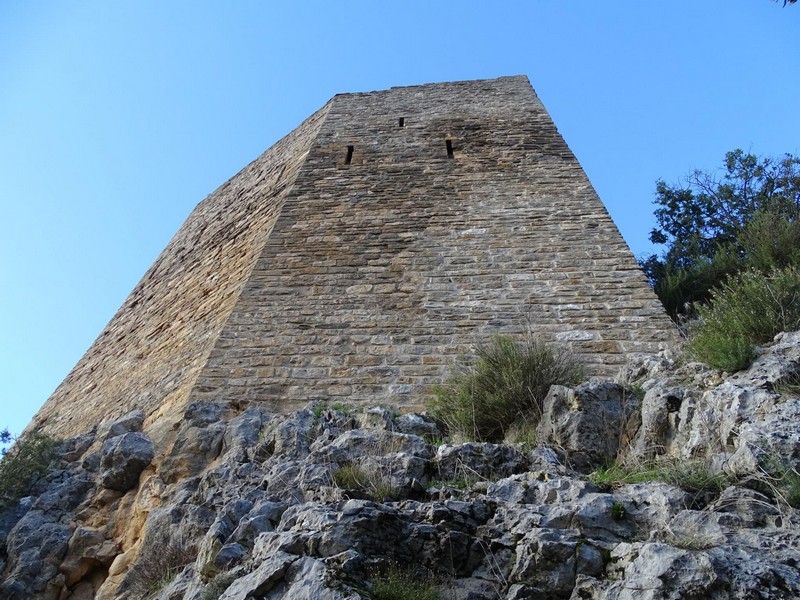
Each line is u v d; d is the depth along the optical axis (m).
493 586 4.66
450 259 11.43
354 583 4.54
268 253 12.02
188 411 9.21
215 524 6.09
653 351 9.45
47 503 9.08
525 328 10.02
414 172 13.72
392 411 8.86
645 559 4.29
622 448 6.68
